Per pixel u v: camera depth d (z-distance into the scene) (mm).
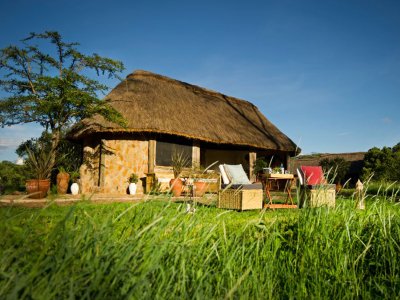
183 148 13242
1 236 1454
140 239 1694
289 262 2391
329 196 4727
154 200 2029
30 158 9375
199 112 14609
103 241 1616
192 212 2223
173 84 16125
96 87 10109
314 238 2506
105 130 11250
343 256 2426
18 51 9383
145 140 12164
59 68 10141
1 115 9320
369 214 3076
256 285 1954
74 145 13883
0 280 1334
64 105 9883
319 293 2057
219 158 18672
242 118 17281
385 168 19641
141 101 12688
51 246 1559
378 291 2242
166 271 1717
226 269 1967
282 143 16781
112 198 8469
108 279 1385
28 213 1677
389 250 2611
